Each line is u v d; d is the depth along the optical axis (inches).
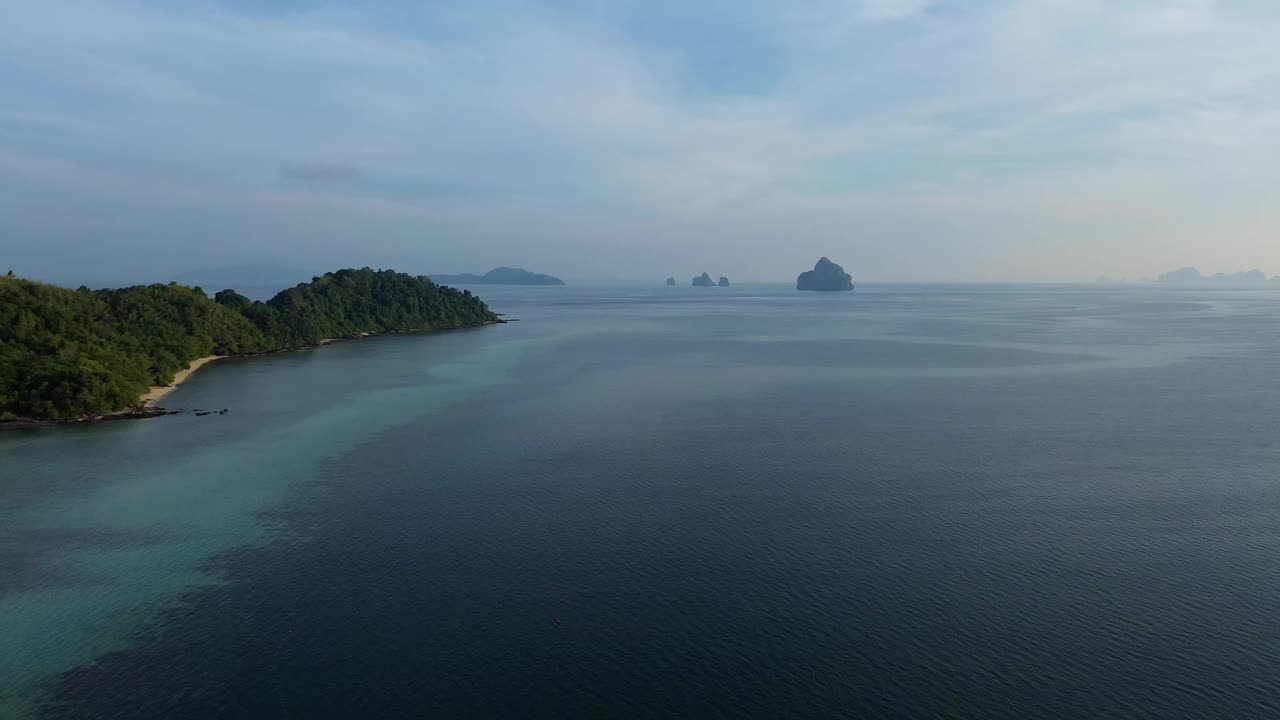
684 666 1232.8
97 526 1795.0
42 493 2021.4
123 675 1214.3
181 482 2113.7
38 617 1385.3
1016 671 1208.2
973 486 2020.2
